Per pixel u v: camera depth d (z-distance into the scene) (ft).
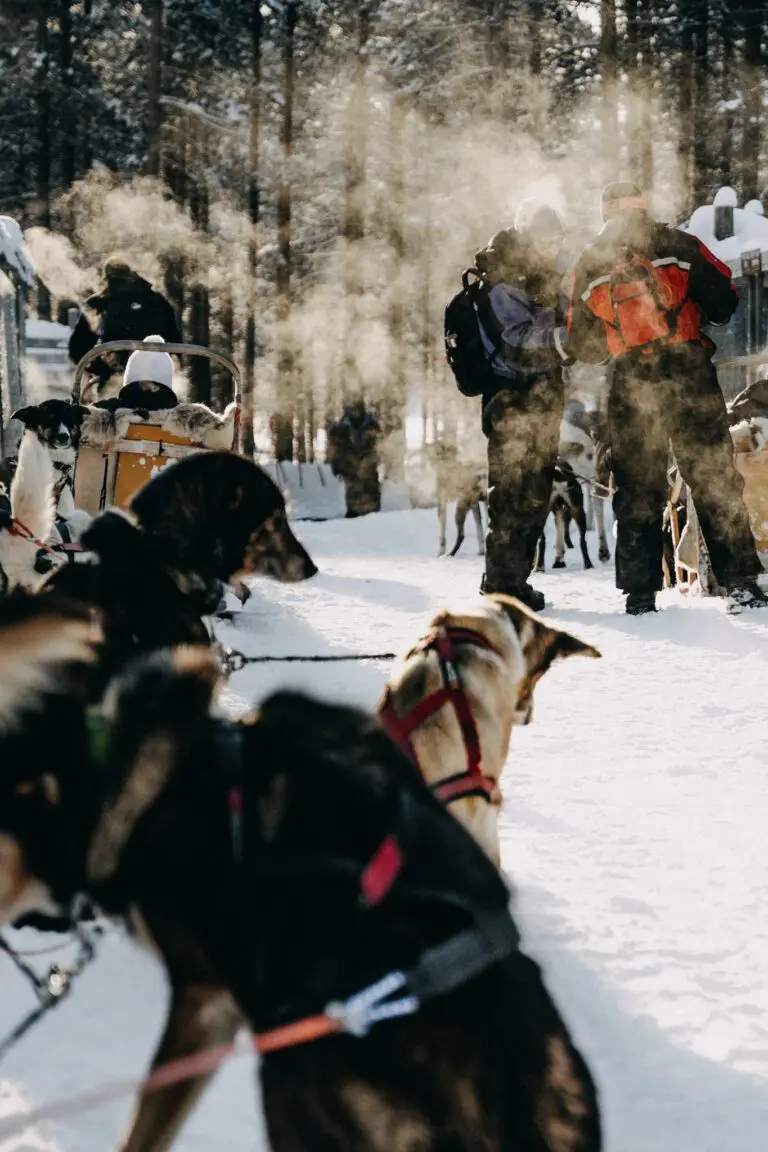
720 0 115.44
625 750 23.31
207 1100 11.71
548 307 37.14
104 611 13.28
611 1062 12.42
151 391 35.50
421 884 7.55
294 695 8.48
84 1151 10.93
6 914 8.48
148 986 14.16
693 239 34.45
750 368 64.75
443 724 12.92
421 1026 7.13
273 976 7.53
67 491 33.14
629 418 35.65
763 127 120.06
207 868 7.84
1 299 63.72
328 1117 7.25
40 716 8.17
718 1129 11.25
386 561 61.11
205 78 117.60
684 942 15.05
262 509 15.90
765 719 25.11
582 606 39.70
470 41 113.70
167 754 8.04
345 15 114.42
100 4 124.06
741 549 35.06
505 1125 7.07
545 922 15.58
